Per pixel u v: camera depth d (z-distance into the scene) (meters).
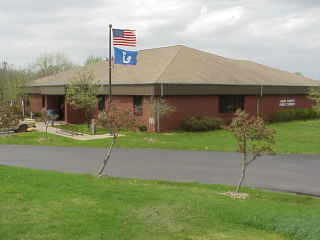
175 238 7.76
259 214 9.30
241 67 41.69
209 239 7.82
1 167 15.20
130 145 23.42
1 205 9.33
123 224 8.34
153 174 15.48
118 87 32.31
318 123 37.75
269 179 14.64
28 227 7.93
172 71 32.38
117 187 11.89
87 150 21.98
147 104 30.41
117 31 27.62
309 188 13.32
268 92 37.84
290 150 21.09
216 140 25.73
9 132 31.28
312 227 8.49
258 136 11.71
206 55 40.28
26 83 47.47
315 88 40.38
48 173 14.27
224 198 10.92
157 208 9.54
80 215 8.77
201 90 31.78
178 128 31.38
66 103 37.50
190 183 13.76
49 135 29.33
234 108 35.91
